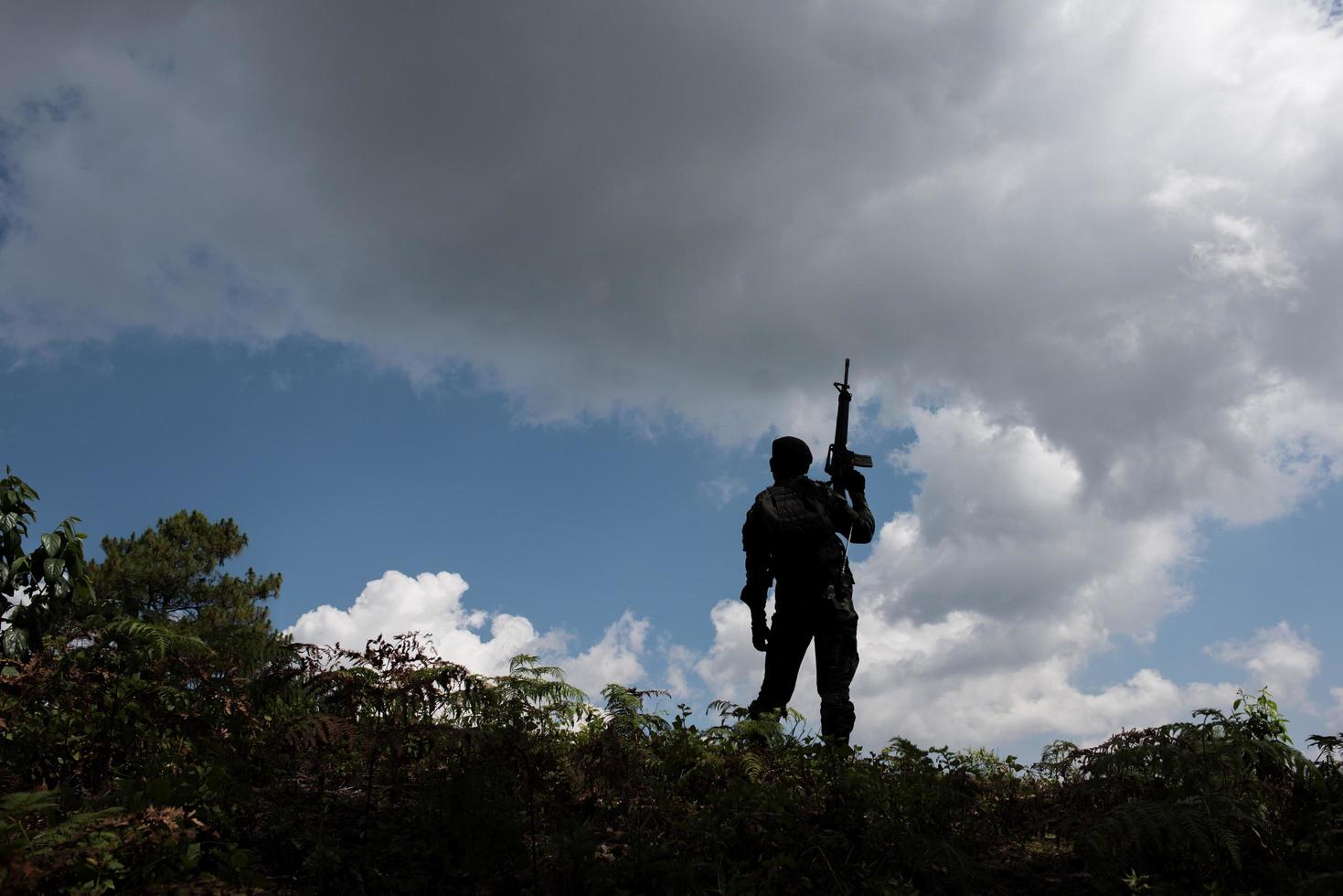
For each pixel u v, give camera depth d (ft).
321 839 16.97
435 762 18.84
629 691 23.48
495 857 16.80
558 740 23.43
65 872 13.42
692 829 18.51
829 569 28.60
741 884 16.52
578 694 24.48
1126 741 19.88
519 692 23.25
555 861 17.10
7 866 12.21
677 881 16.67
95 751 19.17
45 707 20.36
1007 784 22.38
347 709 19.19
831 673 28.14
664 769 22.12
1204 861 17.06
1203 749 18.93
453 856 17.38
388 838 17.72
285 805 18.72
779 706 28.63
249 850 15.49
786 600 28.81
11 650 23.45
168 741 19.94
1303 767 18.69
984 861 18.80
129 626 21.76
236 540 113.39
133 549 105.50
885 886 17.08
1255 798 19.01
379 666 19.83
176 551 106.01
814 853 18.24
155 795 15.53
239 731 20.33
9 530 25.03
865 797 19.94
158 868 14.32
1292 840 17.70
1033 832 20.25
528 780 18.62
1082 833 17.97
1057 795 21.42
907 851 18.12
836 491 30.60
